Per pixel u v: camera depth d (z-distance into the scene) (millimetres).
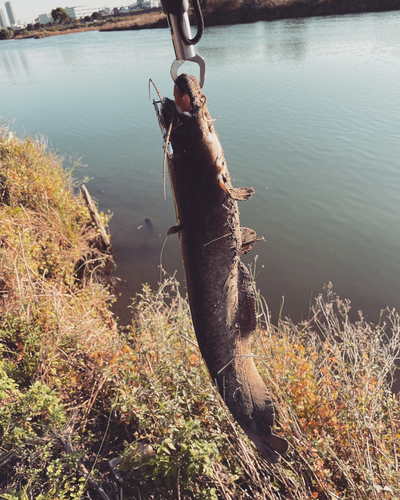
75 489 2725
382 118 12320
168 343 3535
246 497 2723
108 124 15297
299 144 10969
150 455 2822
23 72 32719
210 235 1740
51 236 6289
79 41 66125
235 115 13938
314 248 6793
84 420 3197
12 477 2705
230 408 2215
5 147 7777
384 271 6094
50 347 3604
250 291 2082
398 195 8148
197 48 29812
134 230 8086
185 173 1644
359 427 2787
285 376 3209
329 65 20312
